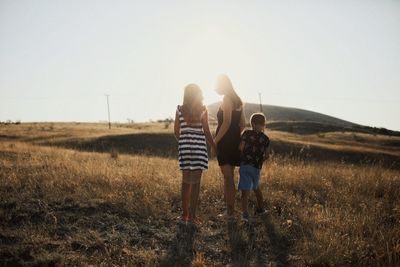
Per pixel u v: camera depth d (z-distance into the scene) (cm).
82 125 9175
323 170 1124
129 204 721
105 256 555
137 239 613
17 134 6156
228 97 711
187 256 569
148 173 967
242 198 702
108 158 1527
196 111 682
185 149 678
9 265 525
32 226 631
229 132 714
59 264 527
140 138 5241
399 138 9388
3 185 802
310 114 18138
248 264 554
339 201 810
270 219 702
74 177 877
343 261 556
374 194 877
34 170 957
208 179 922
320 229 656
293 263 566
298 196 835
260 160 716
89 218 670
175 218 698
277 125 10756
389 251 579
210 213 730
